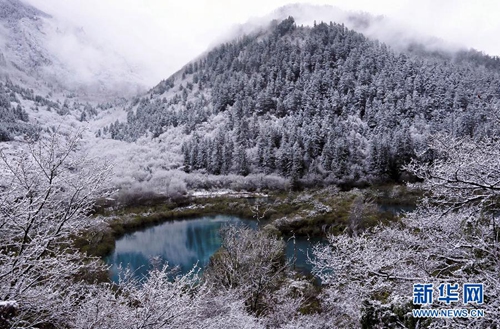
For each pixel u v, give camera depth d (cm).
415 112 9294
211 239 3544
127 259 2753
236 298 1084
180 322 610
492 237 536
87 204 706
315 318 1059
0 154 581
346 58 13238
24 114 8819
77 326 566
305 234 3053
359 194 4412
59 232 626
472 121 3350
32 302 530
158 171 6912
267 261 1631
